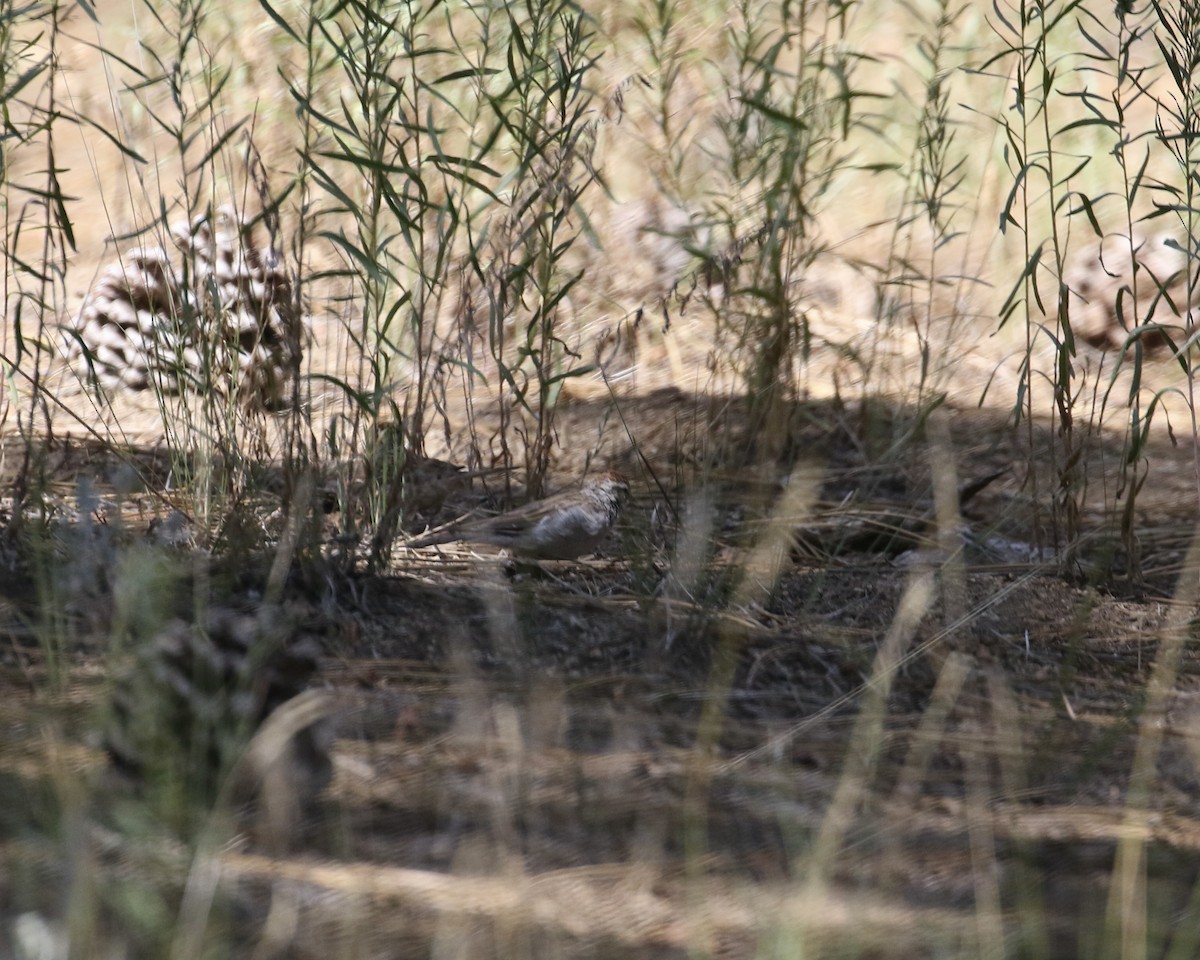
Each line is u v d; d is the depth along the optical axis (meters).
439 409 11.02
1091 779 7.82
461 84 15.45
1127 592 10.89
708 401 14.27
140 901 5.62
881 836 6.87
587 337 15.64
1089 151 20.73
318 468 10.43
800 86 12.30
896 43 23.05
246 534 9.65
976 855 6.75
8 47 10.42
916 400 14.81
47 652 7.65
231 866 6.14
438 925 5.86
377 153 10.16
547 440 11.72
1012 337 17.34
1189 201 10.27
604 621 9.59
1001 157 19.03
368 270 9.85
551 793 7.12
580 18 10.80
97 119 18.73
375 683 8.38
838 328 16.61
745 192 15.80
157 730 6.59
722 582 10.07
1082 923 6.14
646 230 13.26
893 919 6.07
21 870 5.92
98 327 14.11
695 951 5.61
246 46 15.38
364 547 10.34
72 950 5.27
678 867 6.43
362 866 6.25
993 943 5.81
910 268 14.38
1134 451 10.70
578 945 5.79
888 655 8.91
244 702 6.64
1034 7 10.84
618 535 11.55
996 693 8.95
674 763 7.59
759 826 6.93
